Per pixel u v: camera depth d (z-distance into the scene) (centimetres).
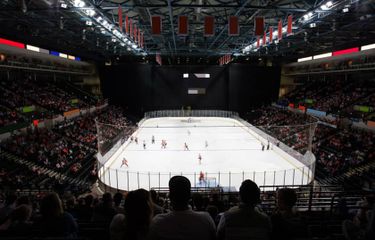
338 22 2881
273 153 3591
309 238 328
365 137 3228
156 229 283
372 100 4028
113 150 3219
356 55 4297
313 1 2403
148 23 3259
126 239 289
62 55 4888
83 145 3544
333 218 716
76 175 2692
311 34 3741
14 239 294
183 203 294
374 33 3588
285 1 2433
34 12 2648
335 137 3544
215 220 591
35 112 3853
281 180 2570
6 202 728
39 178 2317
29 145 2850
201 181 2306
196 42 4747
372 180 2198
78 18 2817
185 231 280
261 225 318
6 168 2281
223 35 4094
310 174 2522
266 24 3266
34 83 4759
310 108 4934
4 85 3956
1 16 2788
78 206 860
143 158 3350
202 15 3056
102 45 4944
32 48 3950
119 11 2055
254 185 338
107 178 2619
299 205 1254
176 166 3023
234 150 3731
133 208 291
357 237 422
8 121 3002
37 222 468
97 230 536
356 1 2014
